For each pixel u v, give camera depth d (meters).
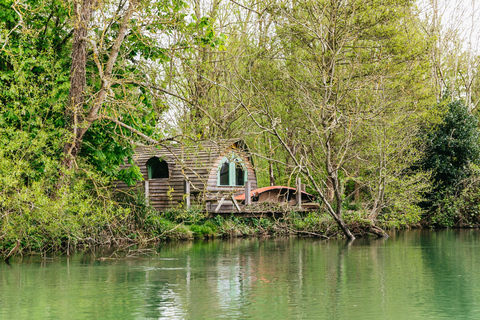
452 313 7.86
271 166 34.56
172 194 27.30
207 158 26.47
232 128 27.62
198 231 22.95
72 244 17.25
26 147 15.17
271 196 29.45
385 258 14.87
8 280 10.94
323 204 25.73
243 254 15.91
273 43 27.72
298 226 24.95
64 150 16.89
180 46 18.11
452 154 30.92
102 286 10.20
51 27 19.14
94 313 7.86
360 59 25.89
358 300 8.82
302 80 27.05
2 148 14.42
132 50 18.91
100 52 16.64
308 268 12.77
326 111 21.78
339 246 18.75
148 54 19.23
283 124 28.67
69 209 14.95
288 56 27.84
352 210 26.45
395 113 24.94
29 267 12.93
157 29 17.77
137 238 19.75
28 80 16.38
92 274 11.76
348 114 21.30
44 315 7.77
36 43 18.20
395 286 10.24
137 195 20.81
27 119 16.47
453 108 31.55
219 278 11.20
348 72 25.75
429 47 26.97
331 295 9.27
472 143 30.89
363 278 11.23
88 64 18.92
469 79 41.03
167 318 7.51
